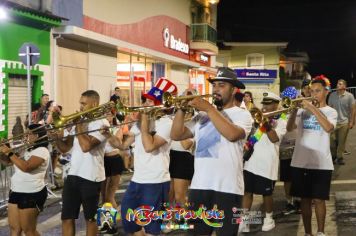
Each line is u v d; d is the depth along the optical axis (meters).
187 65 23.16
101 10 14.62
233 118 3.80
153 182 4.85
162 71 20.88
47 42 12.00
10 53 10.66
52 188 8.84
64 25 12.17
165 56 18.98
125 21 16.39
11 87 10.87
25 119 11.08
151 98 5.30
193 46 25.14
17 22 10.85
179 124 3.95
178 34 22.77
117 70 16.45
